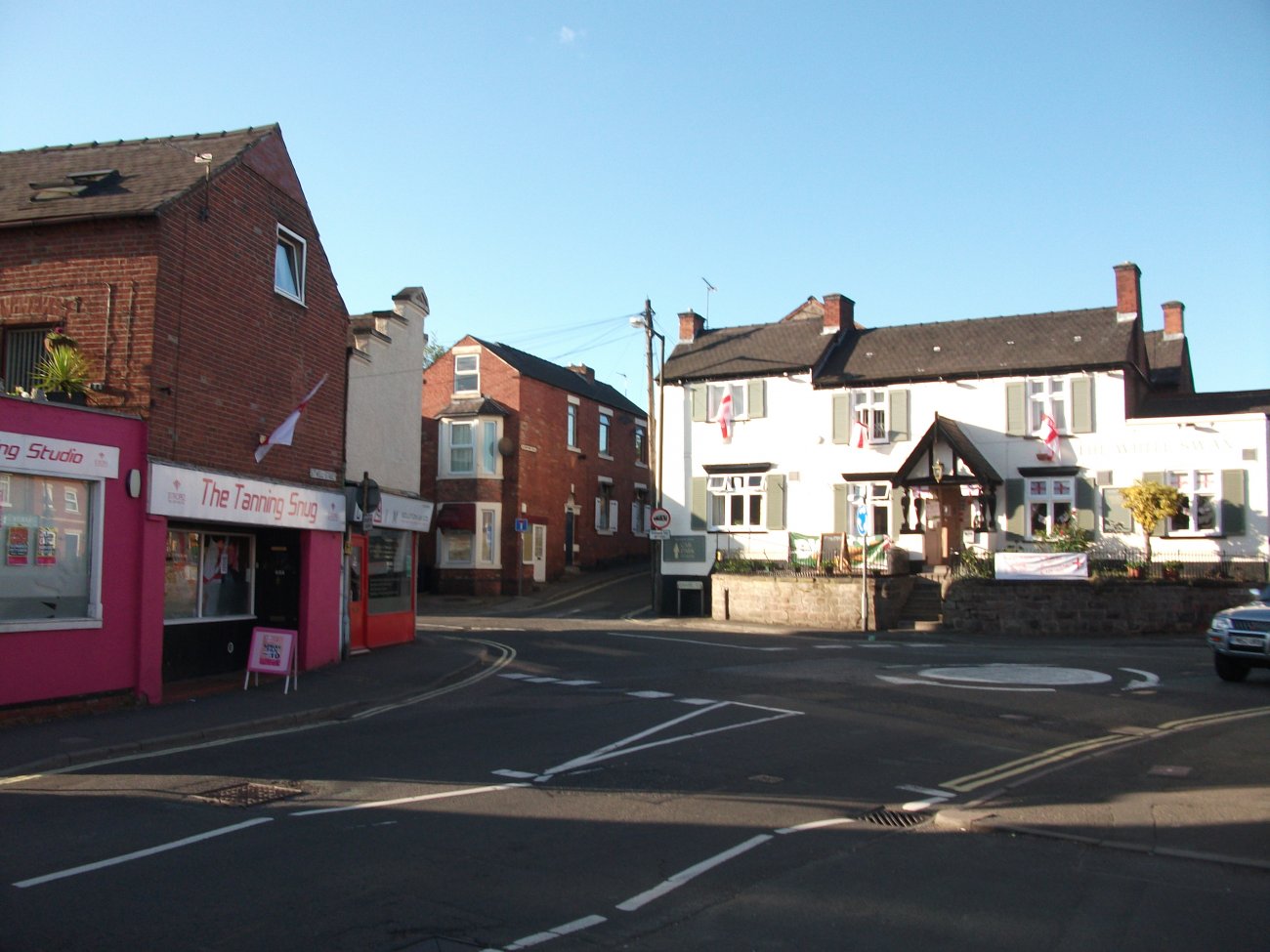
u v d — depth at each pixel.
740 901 6.55
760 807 9.03
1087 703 15.21
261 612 18.64
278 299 18.02
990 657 21.53
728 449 36.16
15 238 15.27
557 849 7.61
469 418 40.47
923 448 31.34
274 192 17.97
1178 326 36.84
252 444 17.08
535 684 17.05
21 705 12.62
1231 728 13.23
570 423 45.44
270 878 6.80
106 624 13.80
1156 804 9.16
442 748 11.54
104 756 11.09
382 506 21.50
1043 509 31.62
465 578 40.03
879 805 9.27
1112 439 30.72
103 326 14.81
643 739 12.09
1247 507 29.06
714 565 35.38
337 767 10.45
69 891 6.48
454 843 7.71
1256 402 31.31
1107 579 28.06
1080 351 31.61
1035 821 8.52
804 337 36.84
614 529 49.66
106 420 13.84
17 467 12.58
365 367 21.70
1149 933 6.06
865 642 26.00
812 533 34.53
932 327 35.78
